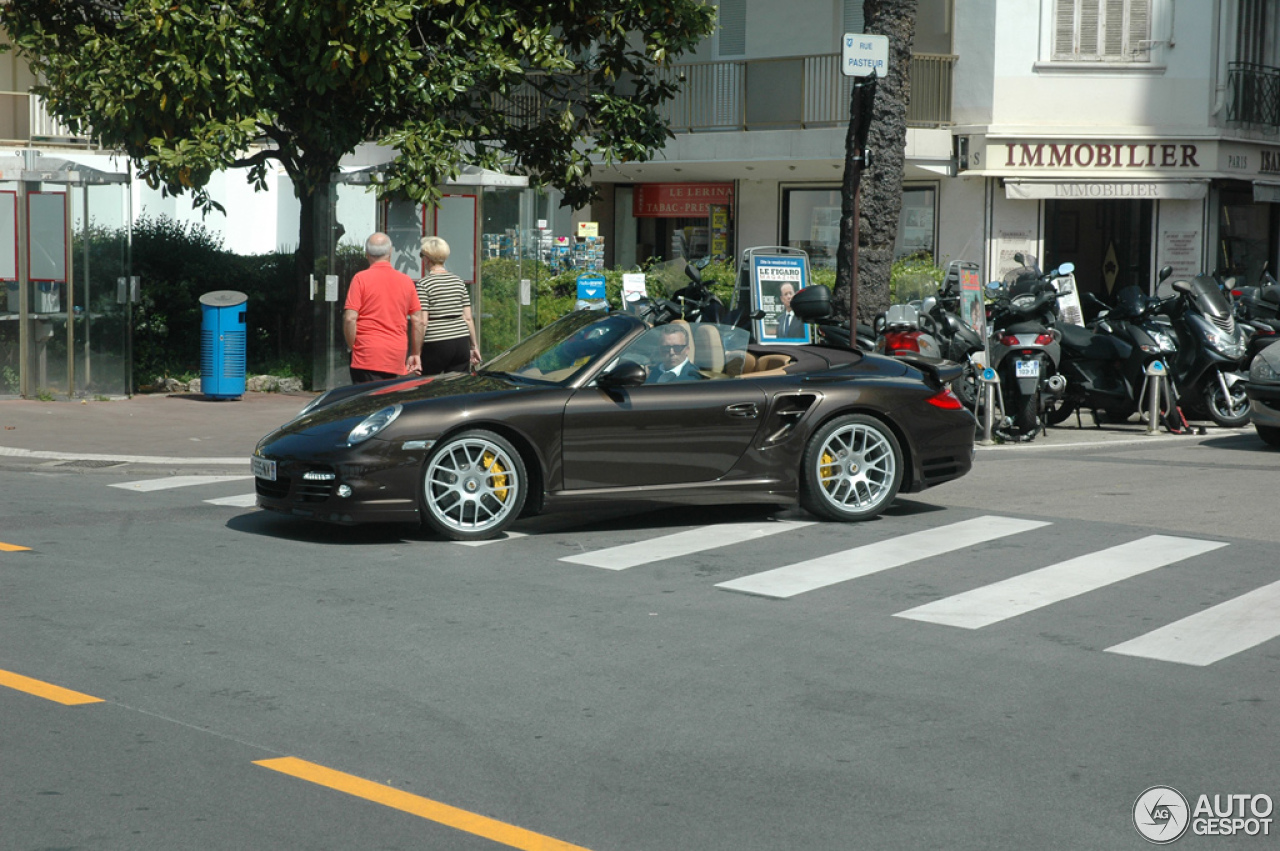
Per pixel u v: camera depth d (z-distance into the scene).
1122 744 5.05
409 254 17.77
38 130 26.08
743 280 16.20
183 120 15.26
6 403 15.25
